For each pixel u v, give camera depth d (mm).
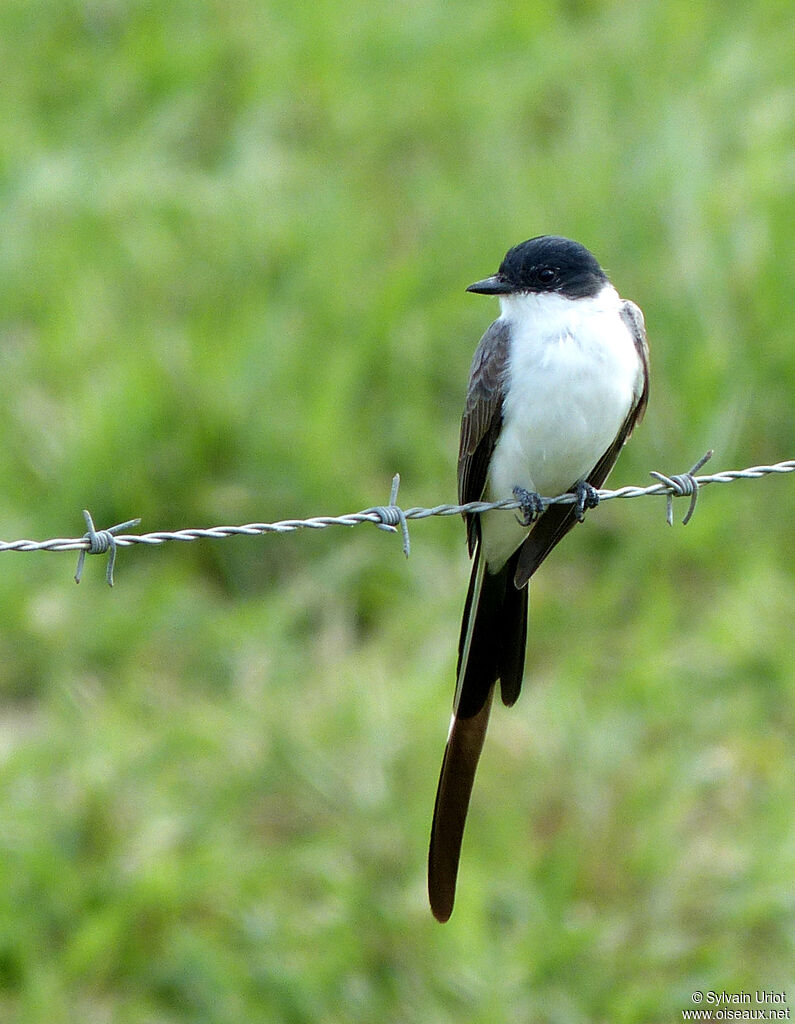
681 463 12555
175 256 14938
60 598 11953
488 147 16156
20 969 9406
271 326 13672
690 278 13586
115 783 10461
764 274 13633
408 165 16219
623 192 14578
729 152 15477
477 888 9734
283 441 12664
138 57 17516
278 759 10609
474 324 13945
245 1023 9211
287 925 9648
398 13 18250
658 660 11336
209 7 18391
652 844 10117
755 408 12930
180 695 11406
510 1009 9312
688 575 12273
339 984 9398
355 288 14289
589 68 17219
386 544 12375
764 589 11758
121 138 16719
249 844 10266
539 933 9617
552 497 8781
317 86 17203
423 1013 9320
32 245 15102
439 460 12930
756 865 9984
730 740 10922
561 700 11000
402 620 11844
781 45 17000
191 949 9430
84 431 12688
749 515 12461
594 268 8633
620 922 9805
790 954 9656
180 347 13438
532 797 10414
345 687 11172
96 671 11602
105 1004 9297
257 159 16141
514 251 8641
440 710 10898
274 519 12477
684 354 13133
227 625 11805
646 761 10719
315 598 12094
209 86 17391
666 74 16609
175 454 12594
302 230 14977
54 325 14109
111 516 12422
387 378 13570
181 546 12453
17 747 10938
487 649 8422
